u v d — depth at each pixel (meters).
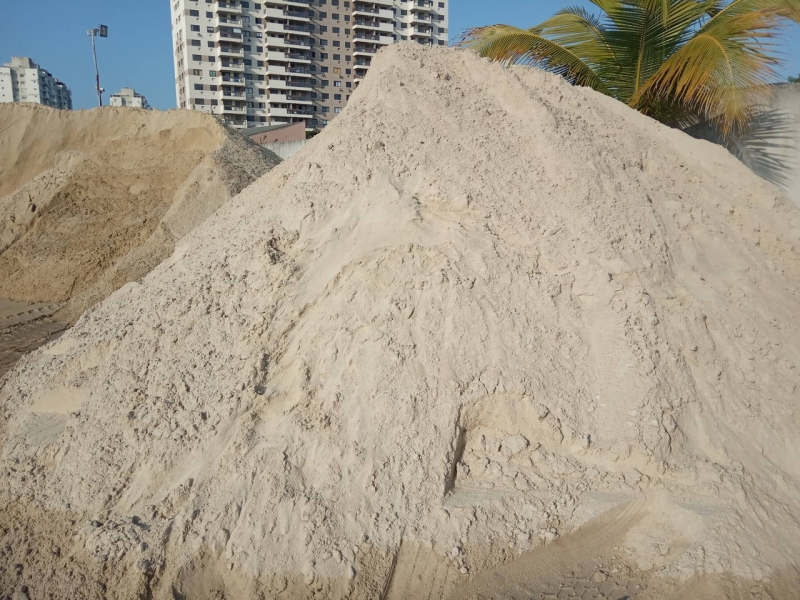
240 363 3.67
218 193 10.59
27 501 3.31
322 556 2.82
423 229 4.12
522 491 3.27
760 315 4.19
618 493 3.26
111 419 3.56
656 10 7.72
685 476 3.32
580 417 3.54
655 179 5.06
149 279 5.26
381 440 3.26
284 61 53.88
